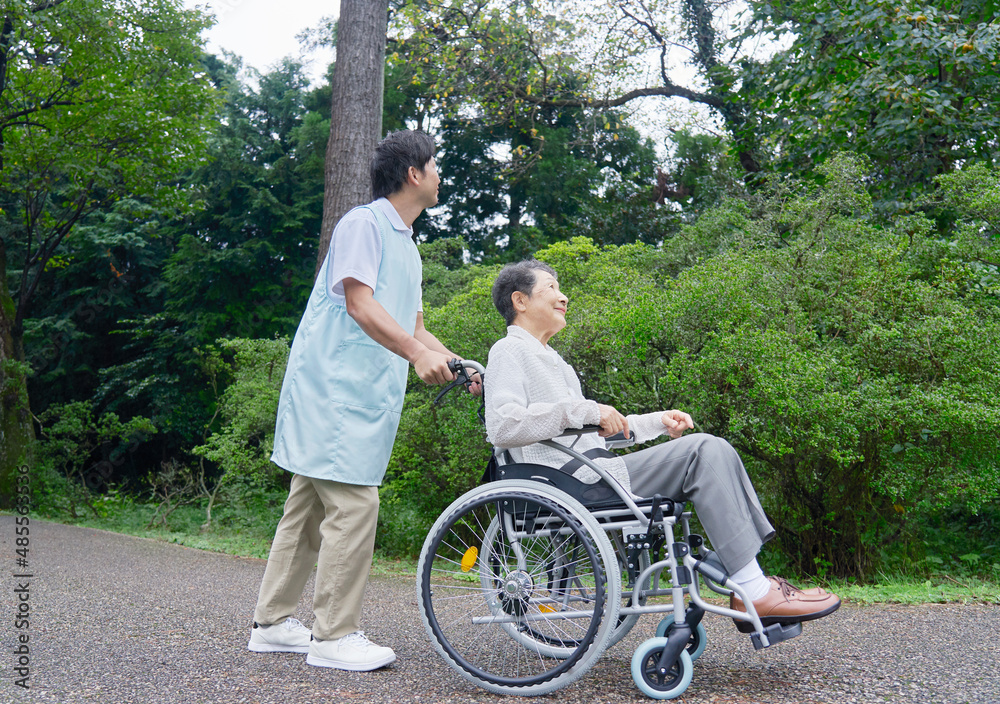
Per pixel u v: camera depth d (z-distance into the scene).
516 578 2.07
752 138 10.02
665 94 12.25
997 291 4.46
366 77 5.88
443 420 5.40
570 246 6.05
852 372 4.07
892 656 2.35
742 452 4.50
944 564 4.75
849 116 6.93
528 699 1.90
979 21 6.69
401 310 2.39
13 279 15.77
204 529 7.52
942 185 5.30
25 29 10.12
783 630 1.94
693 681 2.05
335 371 2.27
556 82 11.64
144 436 14.35
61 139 10.83
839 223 4.73
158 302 16.89
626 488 2.05
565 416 1.97
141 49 11.12
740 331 4.00
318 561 2.23
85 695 1.86
